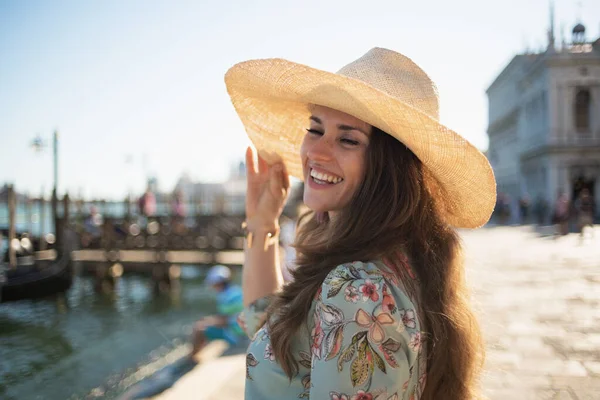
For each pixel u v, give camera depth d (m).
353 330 0.99
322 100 1.28
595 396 3.63
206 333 6.71
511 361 4.39
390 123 1.18
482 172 1.26
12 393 7.28
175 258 17.58
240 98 1.86
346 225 1.23
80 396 7.10
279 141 1.93
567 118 37.69
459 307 1.28
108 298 15.54
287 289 1.23
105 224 18.00
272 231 1.88
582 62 37.38
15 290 14.13
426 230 1.27
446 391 1.19
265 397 1.19
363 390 0.97
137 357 8.93
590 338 5.08
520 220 31.36
